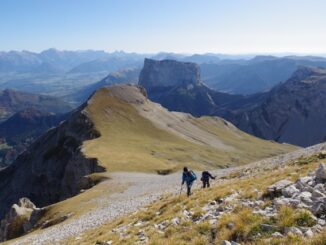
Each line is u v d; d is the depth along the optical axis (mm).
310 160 39906
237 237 17391
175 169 141000
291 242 14953
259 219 18000
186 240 19438
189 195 34281
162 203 35906
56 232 49281
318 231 15320
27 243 47656
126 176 108188
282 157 59719
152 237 22125
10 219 92000
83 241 33188
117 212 48906
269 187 22875
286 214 17422
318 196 18625
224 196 26578
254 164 64812
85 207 65312
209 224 20141
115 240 26469
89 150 163125
